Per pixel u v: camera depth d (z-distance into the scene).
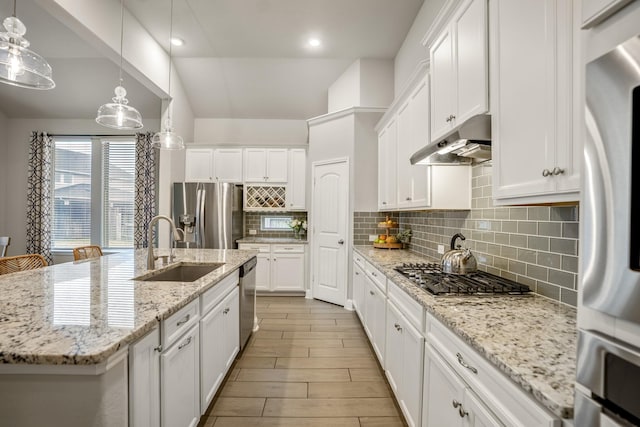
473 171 2.09
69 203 5.14
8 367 0.91
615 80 0.51
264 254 4.64
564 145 0.95
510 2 1.22
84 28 2.60
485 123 1.40
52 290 1.52
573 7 0.92
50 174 5.06
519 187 1.16
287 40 3.76
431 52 2.08
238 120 5.31
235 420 1.83
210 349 1.81
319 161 4.42
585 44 0.61
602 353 0.54
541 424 0.70
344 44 3.82
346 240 4.06
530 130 1.10
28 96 4.64
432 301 1.37
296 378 2.29
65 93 4.59
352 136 4.04
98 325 1.05
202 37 3.72
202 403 1.69
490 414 0.91
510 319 1.15
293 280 4.64
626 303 0.49
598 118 0.54
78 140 5.16
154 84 3.81
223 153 4.95
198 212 4.37
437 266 2.22
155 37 3.72
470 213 2.13
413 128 2.48
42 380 0.92
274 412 1.91
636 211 0.48
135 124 2.54
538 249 1.47
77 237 5.16
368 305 2.86
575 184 0.91
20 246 4.99
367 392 2.12
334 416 1.88
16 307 1.24
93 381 0.92
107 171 5.13
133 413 1.04
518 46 1.17
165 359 1.26
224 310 2.08
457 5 1.71
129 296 1.42
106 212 5.14
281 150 4.95
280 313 3.80
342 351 2.75
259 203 5.00
